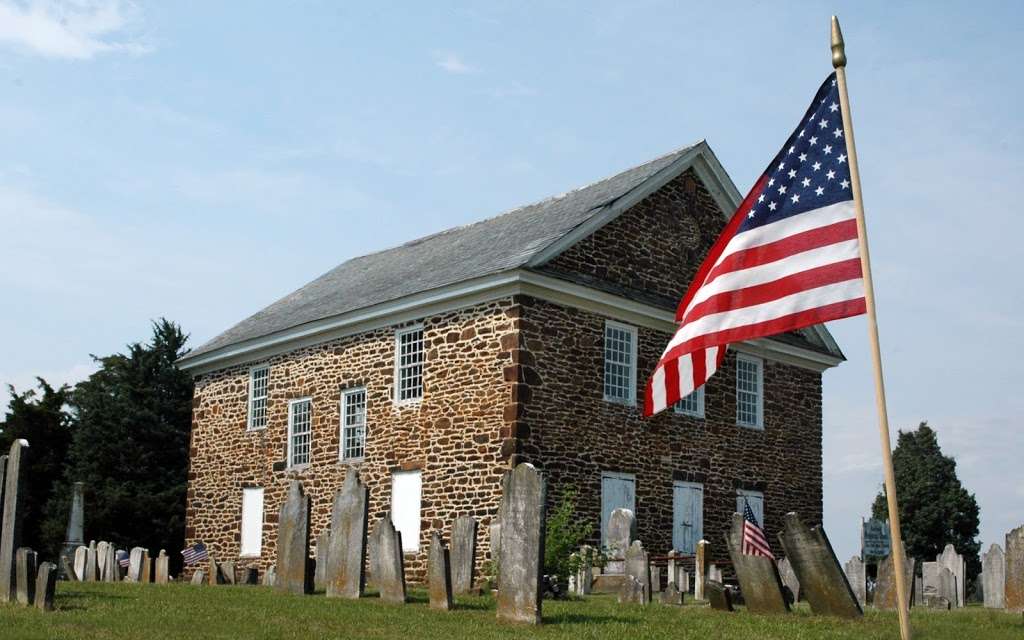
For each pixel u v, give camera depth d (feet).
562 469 77.30
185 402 154.71
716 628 41.98
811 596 46.42
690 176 93.30
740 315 40.88
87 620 40.81
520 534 43.37
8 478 46.37
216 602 49.55
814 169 41.14
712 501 89.40
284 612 45.29
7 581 45.60
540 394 76.74
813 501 99.50
